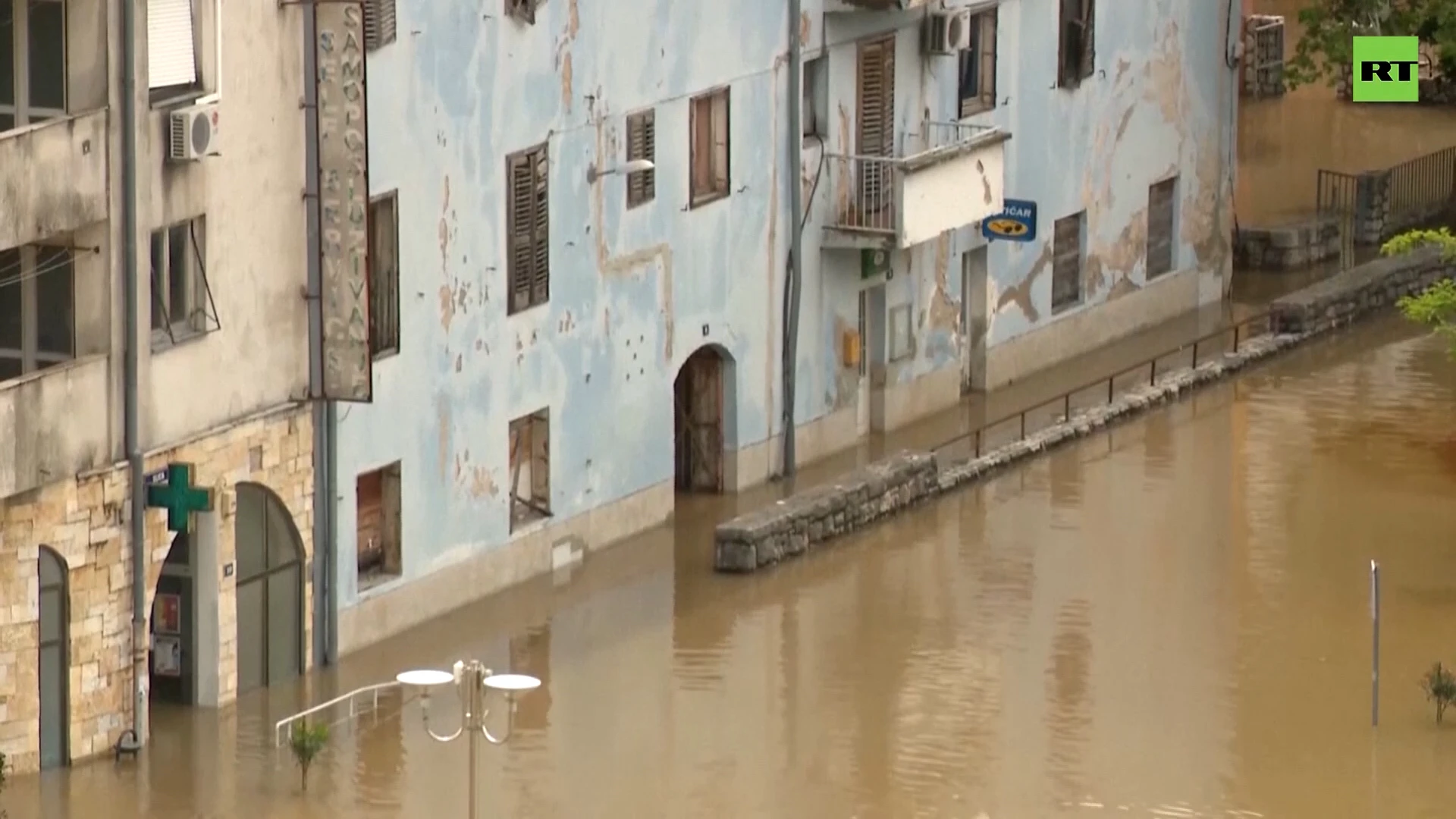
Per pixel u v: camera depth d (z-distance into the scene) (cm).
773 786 9462
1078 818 9231
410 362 10706
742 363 12550
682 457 12688
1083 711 10206
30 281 9381
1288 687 10475
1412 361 14988
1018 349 14538
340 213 10050
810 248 12900
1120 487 12950
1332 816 9300
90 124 9181
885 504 12456
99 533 9356
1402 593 11525
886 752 9775
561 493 11594
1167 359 15025
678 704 10206
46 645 9300
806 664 10650
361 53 9925
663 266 11988
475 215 10944
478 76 10881
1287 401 14300
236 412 9912
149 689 9881
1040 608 11331
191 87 9588
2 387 8925
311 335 10150
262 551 10144
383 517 10775
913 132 13450
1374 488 12875
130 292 9369
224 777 9394
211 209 9700
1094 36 14838
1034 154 14462
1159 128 15512
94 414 9306
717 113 12281
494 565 11256
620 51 11606
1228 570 11800
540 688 10331
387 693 10194
